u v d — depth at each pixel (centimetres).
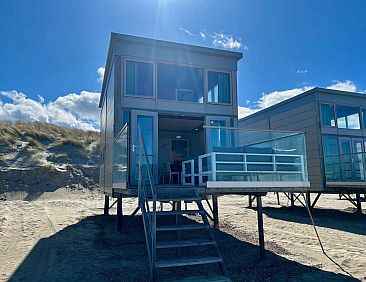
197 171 824
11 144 2614
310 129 1516
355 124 1580
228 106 1050
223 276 555
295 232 1056
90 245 838
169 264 504
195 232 1039
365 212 1547
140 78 966
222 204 1955
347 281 578
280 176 745
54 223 1155
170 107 980
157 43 986
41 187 2180
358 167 1279
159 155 1285
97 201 1994
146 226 567
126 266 654
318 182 1454
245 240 930
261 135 927
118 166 858
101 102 1505
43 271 616
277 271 633
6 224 1112
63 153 2697
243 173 716
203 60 1047
